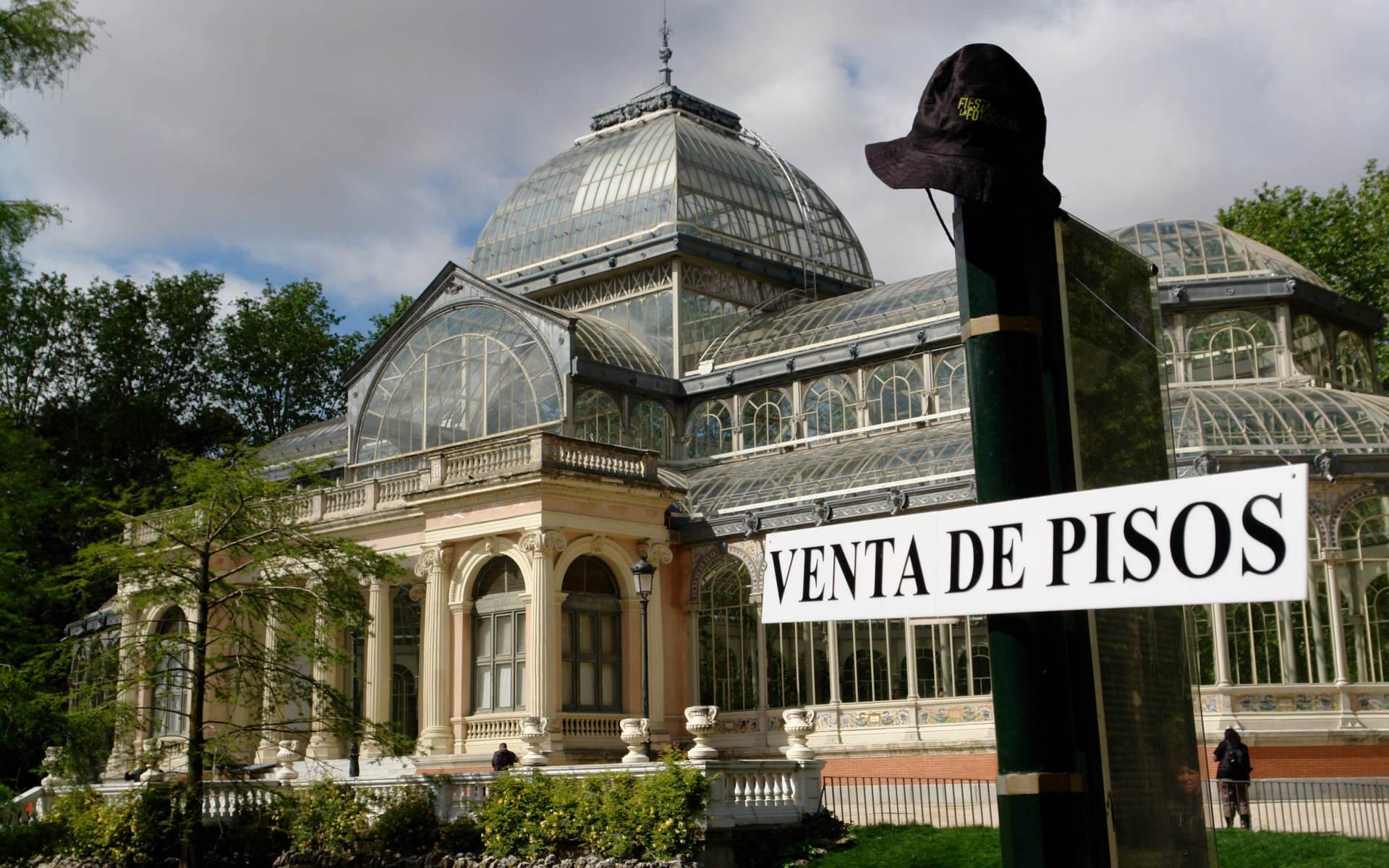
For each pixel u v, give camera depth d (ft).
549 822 81.46
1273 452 110.01
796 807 84.38
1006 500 21.36
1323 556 107.24
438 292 156.46
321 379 258.98
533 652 120.26
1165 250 137.90
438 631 127.95
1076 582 19.44
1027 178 22.29
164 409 227.81
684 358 162.50
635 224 170.30
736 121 195.42
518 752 120.06
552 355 145.18
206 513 94.89
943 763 116.37
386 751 98.02
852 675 124.57
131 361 226.99
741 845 80.33
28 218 77.61
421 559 131.03
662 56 193.88
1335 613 106.22
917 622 121.49
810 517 128.47
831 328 154.71
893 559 21.56
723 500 137.90
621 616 129.80
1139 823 23.20
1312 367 135.03
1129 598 18.78
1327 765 103.71
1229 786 82.64
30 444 89.97
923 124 22.76
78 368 225.97
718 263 166.40
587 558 128.47
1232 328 133.08
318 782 97.14
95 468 216.95
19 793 116.78
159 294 232.53
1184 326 133.80
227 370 243.60
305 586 117.39
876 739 121.49
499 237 185.78
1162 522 18.60
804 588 22.62
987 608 20.35
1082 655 22.22
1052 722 20.93
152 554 91.45
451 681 127.65
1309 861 68.33
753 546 132.36
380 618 134.92
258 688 94.53
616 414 151.64
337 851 91.86
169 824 90.48
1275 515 17.40
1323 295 135.23
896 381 145.59
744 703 131.03
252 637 93.09
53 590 91.35
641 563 100.89
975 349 22.18
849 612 21.89
